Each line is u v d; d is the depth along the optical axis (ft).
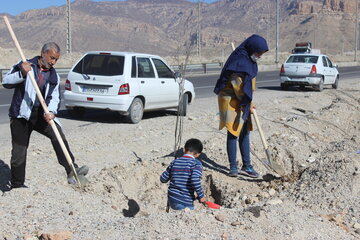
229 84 23.59
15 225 17.15
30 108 20.31
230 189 23.82
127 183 24.57
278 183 24.49
